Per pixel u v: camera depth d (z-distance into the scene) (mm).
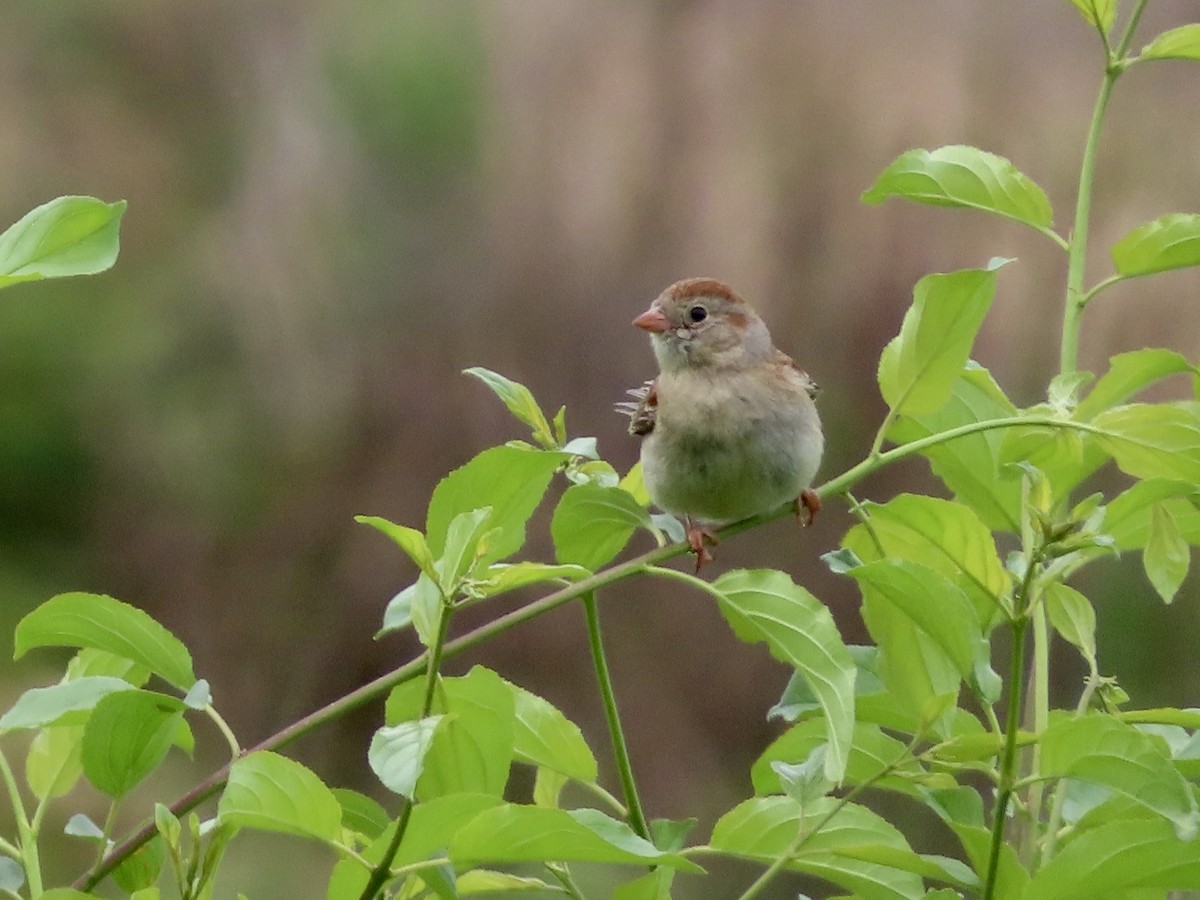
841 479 4301
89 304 18031
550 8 15430
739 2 14758
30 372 17625
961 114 13594
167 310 17797
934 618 3826
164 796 13094
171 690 8680
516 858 3271
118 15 19484
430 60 17688
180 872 3457
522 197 15242
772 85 14219
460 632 14406
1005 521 4609
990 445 4605
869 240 13547
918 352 4328
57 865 11555
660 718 13898
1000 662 10586
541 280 14945
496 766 3750
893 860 3881
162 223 18578
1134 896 3971
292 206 17438
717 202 14086
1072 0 4805
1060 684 12094
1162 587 4449
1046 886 3643
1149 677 11945
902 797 11797
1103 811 4031
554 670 14242
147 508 16969
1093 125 4801
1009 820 4309
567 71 15172
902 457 4363
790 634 3916
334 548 15852
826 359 13570
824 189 13812
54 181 18938
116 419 17438
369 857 3402
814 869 3992
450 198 17109
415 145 17484
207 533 16438
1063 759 3596
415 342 16188
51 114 19109
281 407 16625
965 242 13188
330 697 15516
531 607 3953
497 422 15492
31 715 3777
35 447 17188
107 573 16891
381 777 3135
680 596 14070
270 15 18828
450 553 3527
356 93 17984
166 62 19281
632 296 14594
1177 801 3488
